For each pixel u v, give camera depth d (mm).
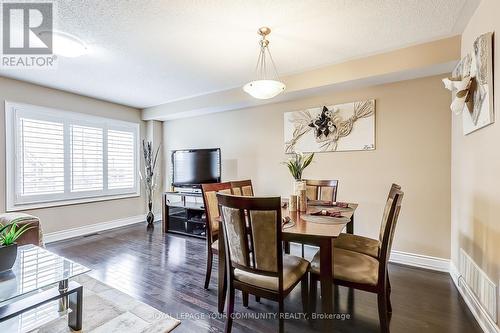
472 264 1966
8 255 1634
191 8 1886
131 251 3330
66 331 1696
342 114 3262
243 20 2053
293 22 2088
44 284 1536
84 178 4184
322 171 3418
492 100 1609
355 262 1734
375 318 1903
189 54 2666
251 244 1547
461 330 1752
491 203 1657
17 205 3414
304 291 2051
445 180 2715
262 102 3803
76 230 4039
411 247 2883
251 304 2090
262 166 3994
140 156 5074
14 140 3393
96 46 2471
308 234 1544
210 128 4590
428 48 2438
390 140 2988
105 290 2289
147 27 2141
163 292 2262
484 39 1671
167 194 4379
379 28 2186
